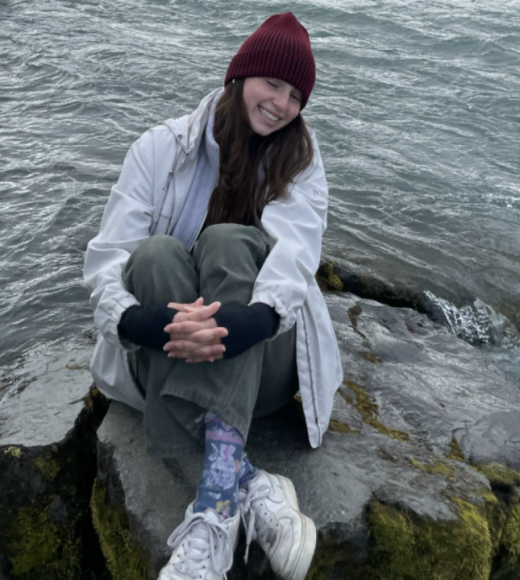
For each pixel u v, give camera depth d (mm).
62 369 2859
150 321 1727
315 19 11617
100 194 5207
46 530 2309
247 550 1790
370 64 9508
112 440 2146
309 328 2064
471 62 9906
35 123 6684
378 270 4438
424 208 5641
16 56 8867
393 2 13070
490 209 5758
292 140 2123
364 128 7320
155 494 1989
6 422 2426
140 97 7613
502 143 7289
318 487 2066
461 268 4684
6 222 4672
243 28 10852
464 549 2027
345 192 5832
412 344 3463
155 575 1849
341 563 2004
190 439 1846
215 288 1838
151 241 1846
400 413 2703
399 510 2039
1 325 3557
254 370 1820
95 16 11141
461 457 2486
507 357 4164
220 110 2113
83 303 3812
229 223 1959
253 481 1872
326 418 2180
